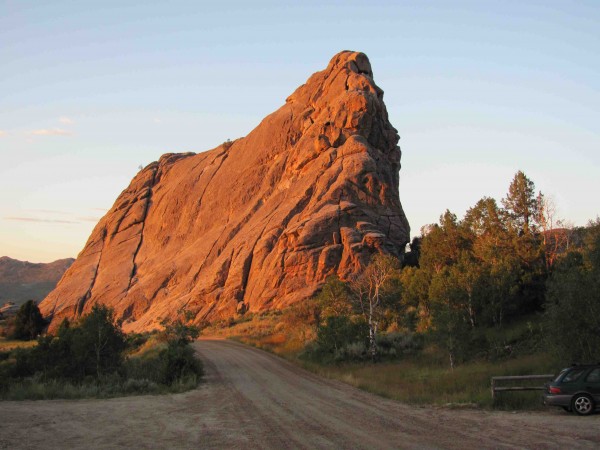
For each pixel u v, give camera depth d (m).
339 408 19.19
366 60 107.25
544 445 12.12
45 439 13.99
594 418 15.62
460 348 30.92
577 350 23.02
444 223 60.53
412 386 24.66
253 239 86.62
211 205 109.94
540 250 45.28
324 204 82.12
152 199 128.75
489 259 44.66
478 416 16.81
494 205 51.59
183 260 101.38
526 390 19.25
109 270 114.75
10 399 23.06
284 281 75.75
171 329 42.41
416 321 48.66
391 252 77.38
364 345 39.81
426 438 13.38
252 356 44.59
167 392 25.41
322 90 106.00
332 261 74.69
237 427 15.59
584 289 23.14
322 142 92.00
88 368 29.92
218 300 83.62
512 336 35.16
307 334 49.66
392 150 97.06
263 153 106.88
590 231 42.50
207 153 127.38
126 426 15.94
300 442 13.21
